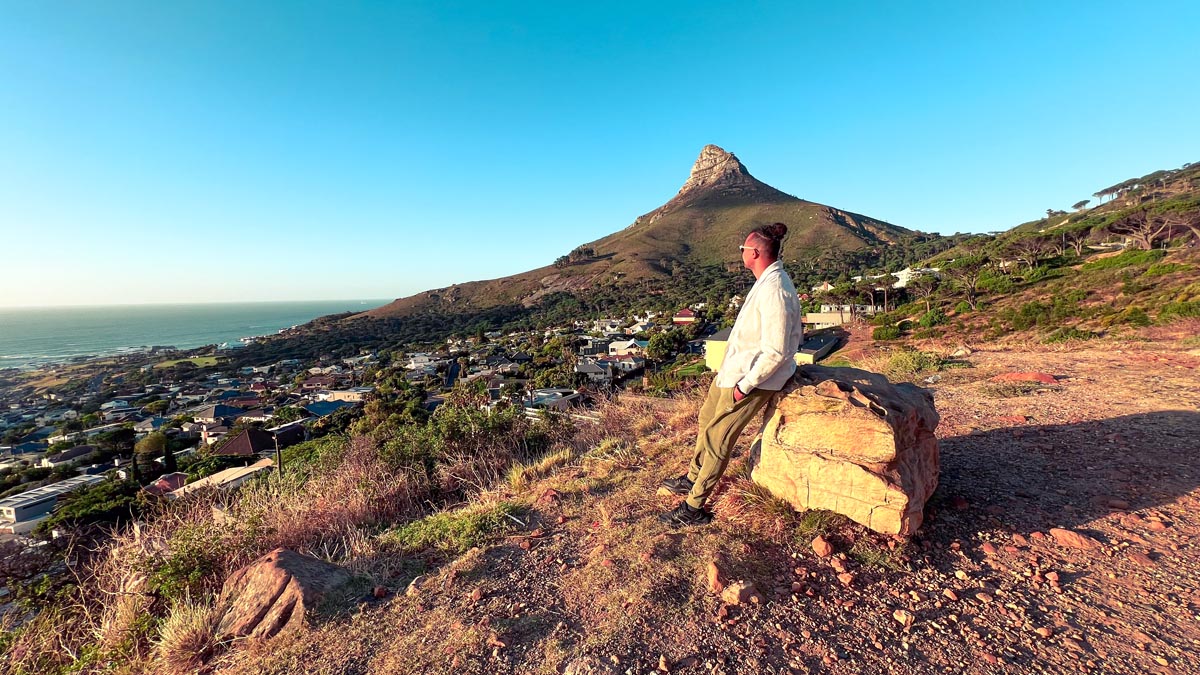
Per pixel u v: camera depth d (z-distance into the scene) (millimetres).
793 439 3156
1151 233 44250
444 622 2445
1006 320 29016
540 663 2096
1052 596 2326
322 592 2750
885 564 2639
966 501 3289
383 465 5375
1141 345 8242
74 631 3230
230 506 4422
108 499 16891
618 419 6809
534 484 4512
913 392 3377
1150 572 2428
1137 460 3627
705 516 3230
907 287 61062
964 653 1998
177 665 2443
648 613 2352
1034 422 4648
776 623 2240
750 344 2789
